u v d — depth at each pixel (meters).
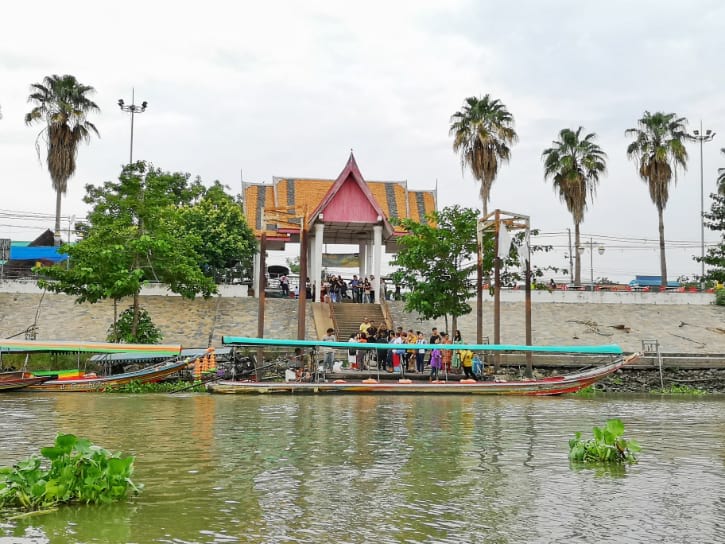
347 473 13.19
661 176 54.25
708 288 54.25
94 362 32.91
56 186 54.69
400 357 31.97
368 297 45.44
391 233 45.47
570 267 64.62
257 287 48.97
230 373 31.25
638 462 14.53
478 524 9.98
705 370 36.50
